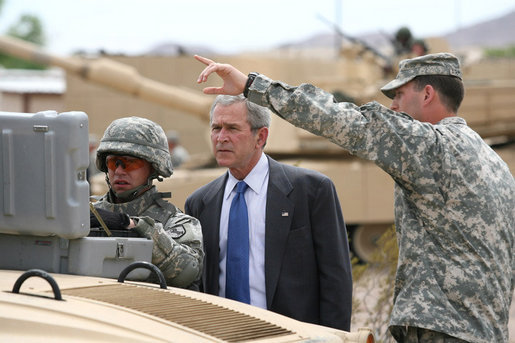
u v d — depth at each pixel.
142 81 24.75
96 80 24.50
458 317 5.23
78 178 4.75
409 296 5.34
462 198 5.28
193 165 23.27
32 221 4.82
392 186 22.09
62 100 42.22
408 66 5.82
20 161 4.82
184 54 30.30
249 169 7.03
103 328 3.70
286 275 6.85
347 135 5.20
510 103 23.11
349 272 7.07
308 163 22.34
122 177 6.35
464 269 5.25
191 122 31.45
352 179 21.97
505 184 5.56
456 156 5.31
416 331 5.34
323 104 5.25
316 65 27.50
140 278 5.38
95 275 5.02
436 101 5.77
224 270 6.97
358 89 22.75
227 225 7.02
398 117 5.28
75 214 4.73
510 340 12.20
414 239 5.39
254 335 3.97
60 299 4.00
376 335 9.92
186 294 4.62
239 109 6.82
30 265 5.03
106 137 6.35
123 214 5.75
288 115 5.32
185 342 3.71
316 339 4.05
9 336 3.64
